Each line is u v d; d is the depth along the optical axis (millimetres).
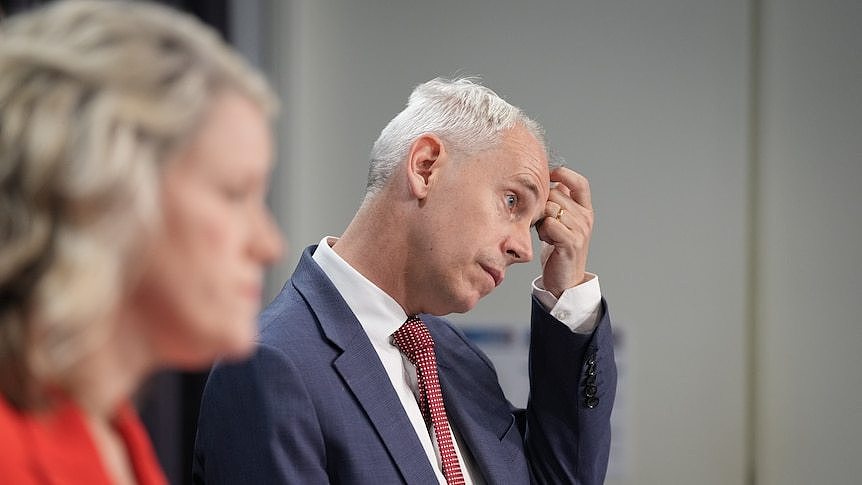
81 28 1670
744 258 7105
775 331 7062
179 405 6902
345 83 7254
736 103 7070
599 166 7121
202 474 3965
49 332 1592
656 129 7098
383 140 4098
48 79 1612
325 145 7254
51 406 1740
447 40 7199
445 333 4617
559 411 4555
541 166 4090
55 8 1726
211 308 1753
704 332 7133
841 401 6980
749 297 7137
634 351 7148
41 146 1567
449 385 4375
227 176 1742
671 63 7094
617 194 7121
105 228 1606
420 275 4016
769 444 7090
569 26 7145
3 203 1590
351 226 4125
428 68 7207
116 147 1592
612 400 4609
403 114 4109
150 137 1643
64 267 1574
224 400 3736
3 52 1633
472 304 4059
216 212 1735
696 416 7172
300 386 3705
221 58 1766
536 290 4570
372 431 3836
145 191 1620
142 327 1767
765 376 7098
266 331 3887
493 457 4312
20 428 1682
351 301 4027
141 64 1650
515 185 4000
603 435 4590
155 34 1706
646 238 7117
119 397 1817
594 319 4547
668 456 7176
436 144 3963
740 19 7055
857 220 6930
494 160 3982
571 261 4516
